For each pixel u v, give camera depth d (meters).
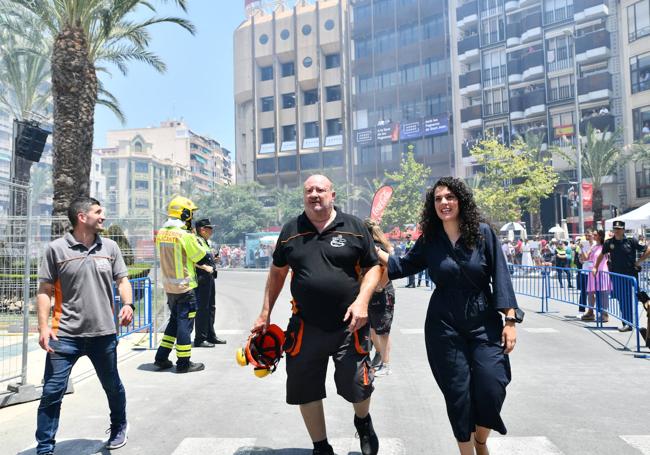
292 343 3.29
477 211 3.05
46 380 3.49
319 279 3.21
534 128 42.53
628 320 8.23
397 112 61.91
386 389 5.38
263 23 77.69
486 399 2.87
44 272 3.57
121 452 3.68
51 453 3.45
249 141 80.31
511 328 2.93
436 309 3.06
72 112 13.17
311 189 3.24
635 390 5.29
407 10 61.34
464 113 47.97
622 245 9.38
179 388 5.57
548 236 34.44
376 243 5.36
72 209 3.70
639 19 36.50
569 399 4.95
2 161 58.34
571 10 41.56
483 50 47.31
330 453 3.39
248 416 4.54
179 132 125.12
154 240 8.35
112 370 3.73
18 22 20.42
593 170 34.03
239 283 24.20
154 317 8.16
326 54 73.56
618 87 39.16
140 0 15.35
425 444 3.76
